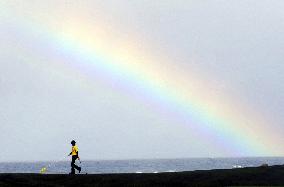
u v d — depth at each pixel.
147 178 36.84
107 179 36.44
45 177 36.88
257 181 36.47
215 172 38.88
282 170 39.81
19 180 35.41
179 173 38.31
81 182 35.88
